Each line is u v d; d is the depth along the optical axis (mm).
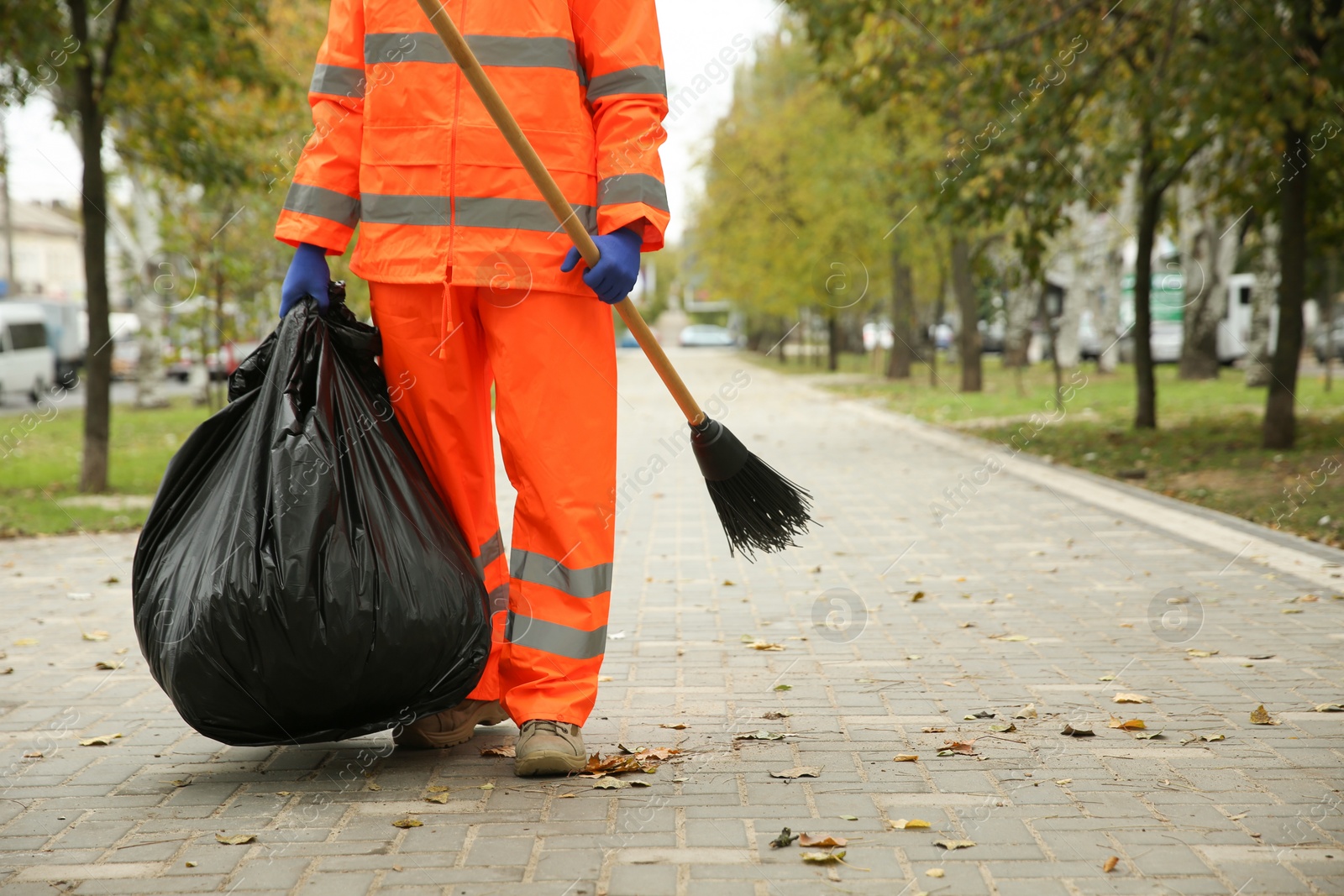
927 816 3516
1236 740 4281
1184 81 13133
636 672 5410
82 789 3873
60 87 13266
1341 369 35031
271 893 3002
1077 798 3670
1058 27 13695
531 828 3434
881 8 14609
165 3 13094
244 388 4203
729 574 7941
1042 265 17875
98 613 7059
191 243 16250
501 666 4129
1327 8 12859
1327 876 3068
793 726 4512
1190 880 3043
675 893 2977
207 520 3885
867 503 11258
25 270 72562
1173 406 21969
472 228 3922
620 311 3979
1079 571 7844
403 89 3953
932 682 5172
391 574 3740
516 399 3969
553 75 3930
